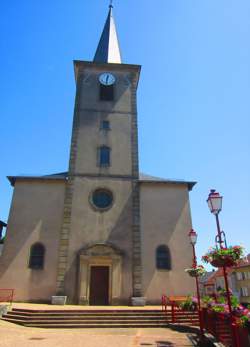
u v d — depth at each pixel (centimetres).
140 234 1795
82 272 1656
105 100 2220
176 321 1255
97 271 1695
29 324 1184
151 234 1805
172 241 1798
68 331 1104
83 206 1830
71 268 1667
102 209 1833
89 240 1744
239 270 3756
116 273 1675
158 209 1875
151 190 1928
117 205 1856
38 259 1692
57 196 1847
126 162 1998
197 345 858
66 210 1800
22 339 893
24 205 1803
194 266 1045
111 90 2297
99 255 1702
